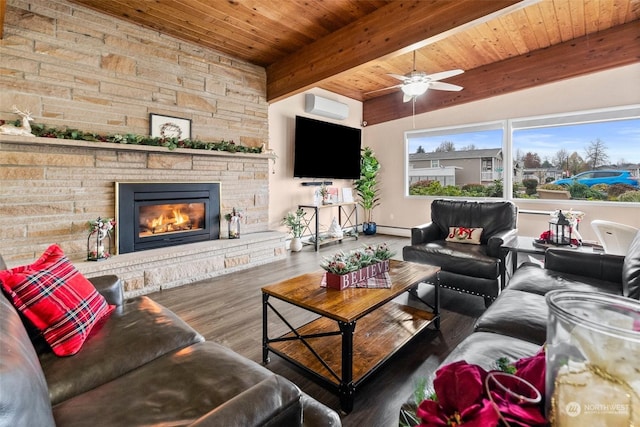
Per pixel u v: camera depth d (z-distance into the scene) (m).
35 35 2.91
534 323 1.51
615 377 0.56
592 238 4.75
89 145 3.06
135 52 3.52
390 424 1.56
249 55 4.37
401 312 2.58
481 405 0.64
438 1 3.02
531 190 5.23
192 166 3.97
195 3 3.19
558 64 4.65
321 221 6.19
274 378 0.94
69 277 1.58
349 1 3.28
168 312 1.76
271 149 5.18
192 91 4.00
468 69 5.41
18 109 2.83
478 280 2.96
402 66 5.14
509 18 3.86
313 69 4.10
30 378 0.70
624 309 0.69
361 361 1.90
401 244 5.77
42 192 2.95
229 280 3.71
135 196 3.48
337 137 5.97
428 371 1.97
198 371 1.21
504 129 5.33
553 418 0.60
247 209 4.60
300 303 1.86
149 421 0.96
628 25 4.14
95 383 1.20
